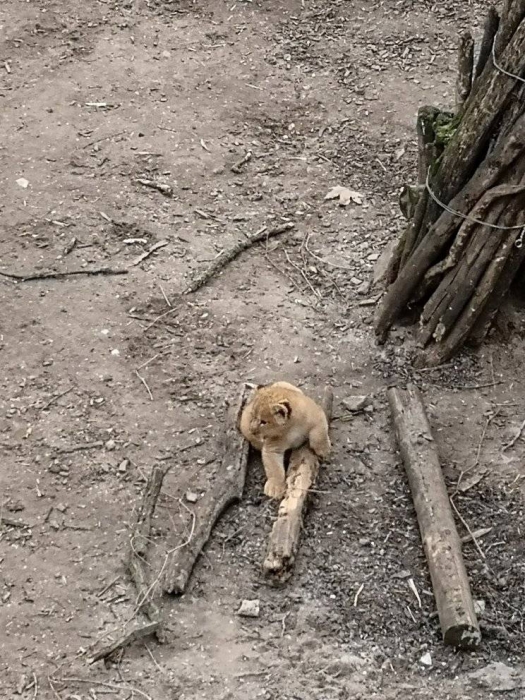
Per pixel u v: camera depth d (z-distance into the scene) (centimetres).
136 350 609
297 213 680
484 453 577
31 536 546
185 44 798
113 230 664
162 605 527
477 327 605
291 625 524
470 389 599
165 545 543
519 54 568
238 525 550
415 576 538
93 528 549
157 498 554
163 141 720
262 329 620
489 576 539
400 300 608
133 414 585
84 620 524
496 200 580
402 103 758
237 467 561
